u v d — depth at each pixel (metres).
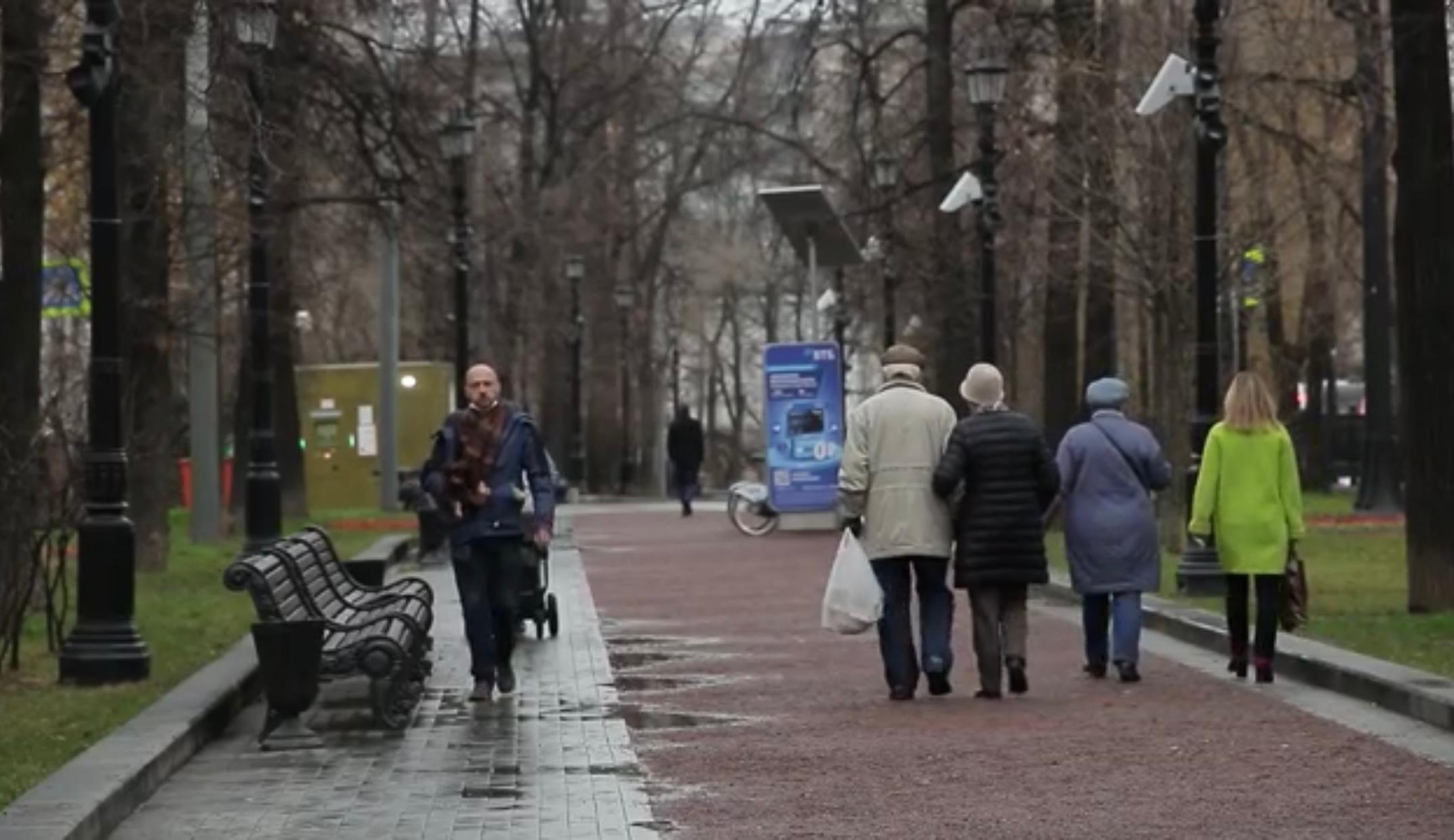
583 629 66.38
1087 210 99.38
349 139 92.44
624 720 45.31
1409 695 43.81
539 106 182.62
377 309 189.38
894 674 47.97
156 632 61.00
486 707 47.69
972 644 61.06
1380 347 126.06
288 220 97.50
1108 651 53.84
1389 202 138.75
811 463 124.75
